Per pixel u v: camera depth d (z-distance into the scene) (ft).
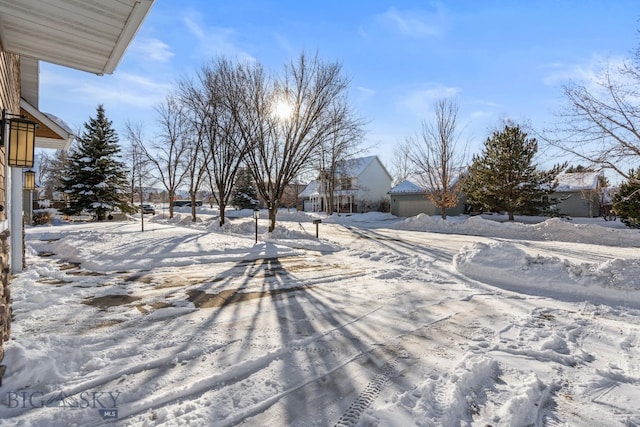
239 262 26.96
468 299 17.35
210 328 12.75
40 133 27.14
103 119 82.33
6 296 10.11
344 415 7.76
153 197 232.53
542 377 9.62
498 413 7.95
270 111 46.62
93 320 13.34
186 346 11.06
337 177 113.19
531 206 70.08
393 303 16.48
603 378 9.57
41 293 16.53
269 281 20.66
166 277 21.08
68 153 98.78
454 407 8.03
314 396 8.49
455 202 73.26
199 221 76.13
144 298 16.49
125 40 11.19
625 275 17.62
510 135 69.26
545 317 14.69
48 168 125.18
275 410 7.91
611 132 32.37
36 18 9.84
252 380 9.18
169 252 27.73
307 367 9.95
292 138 47.03
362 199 124.88
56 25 10.24
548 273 19.61
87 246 29.71
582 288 18.02
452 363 10.28
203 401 8.16
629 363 10.49
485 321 14.11
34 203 80.84
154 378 9.05
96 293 17.17
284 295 17.66
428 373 9.66
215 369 9.59
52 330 12.18
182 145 79.00
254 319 13.92
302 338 12.00
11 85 16.53
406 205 99.35
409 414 7.75
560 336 12.53
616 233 44.01
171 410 7.76
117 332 12.12
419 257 30.91
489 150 72.28
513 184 69.41
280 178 47.06
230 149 56.08
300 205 152.56
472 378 9.39
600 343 12.01
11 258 20.39
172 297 16.76
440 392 8.69
